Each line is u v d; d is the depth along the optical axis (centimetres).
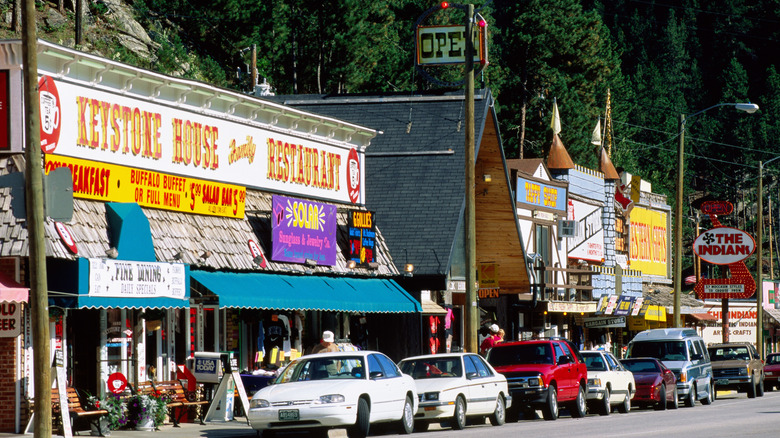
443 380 3866
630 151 17188
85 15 9544
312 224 4612
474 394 3941
